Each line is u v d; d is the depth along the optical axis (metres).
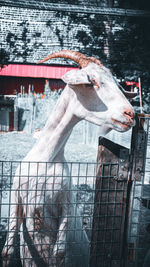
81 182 5.88
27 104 18.11
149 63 18.97
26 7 18.77
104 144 2.12
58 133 2.60
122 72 18.61
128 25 19.50
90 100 2.41
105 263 2.29
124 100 2.37
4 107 17.77
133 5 21.75
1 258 2.71
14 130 17.94
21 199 2.72
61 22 19.08
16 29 18.62
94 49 18.97
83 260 2.86
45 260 2.79
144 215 2.98
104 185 2.18
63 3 20.94
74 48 18.92
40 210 2.60
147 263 2.62
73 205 2.97
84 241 3.03
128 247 2.31
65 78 2.26
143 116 2.17
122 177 2.17
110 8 19.47
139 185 2.21
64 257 2.63
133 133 2.16
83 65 2.54
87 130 14.29
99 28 19.22
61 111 2.60
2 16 18.53
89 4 21.16
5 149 11.12
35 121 18.25
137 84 18.03
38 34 18.80
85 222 3.24
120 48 19.09
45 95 18.61
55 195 2.62
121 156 2.15
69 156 10.59
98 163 2.16
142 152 2.14
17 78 18.34
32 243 2.76
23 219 2.85
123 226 2.25
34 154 2.69
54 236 2.75
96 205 2.21
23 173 2.61
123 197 2.21
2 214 4.54
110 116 2.34
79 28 19.16
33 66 18.34
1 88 18.25
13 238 2.65
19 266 3.18
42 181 2.61
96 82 2.38
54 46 18.78
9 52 18.23
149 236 2.98
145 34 19.50
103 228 2.24
